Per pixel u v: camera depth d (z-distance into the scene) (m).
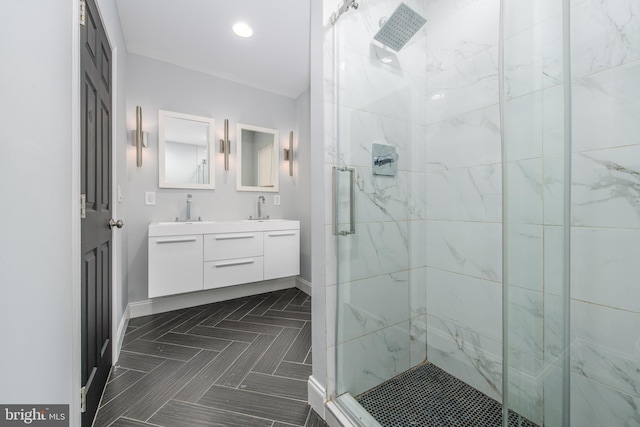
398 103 1.48
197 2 1.84
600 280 0.98
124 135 2.10
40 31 0.73
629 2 0.92
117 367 1.56
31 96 0.70
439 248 1.57
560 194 0.92
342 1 1.26
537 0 0.97
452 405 1.28
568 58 0.94
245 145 2.96
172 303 2.45
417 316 1.59
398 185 1.50
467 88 1.42
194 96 2.67
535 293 0.88
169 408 1.25
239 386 1.41
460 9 1.44
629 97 0.92
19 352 0.65
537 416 0.85
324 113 1.22
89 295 1.10
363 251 1.35
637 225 0.91
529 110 0.92
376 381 1.39
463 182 1.45
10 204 0.63
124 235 2.08
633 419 0.93
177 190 2.58
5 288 0.61
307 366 1.60
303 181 3.10
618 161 0.94
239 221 2.77
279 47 2.35
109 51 1.56
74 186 0.91
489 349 1.34
